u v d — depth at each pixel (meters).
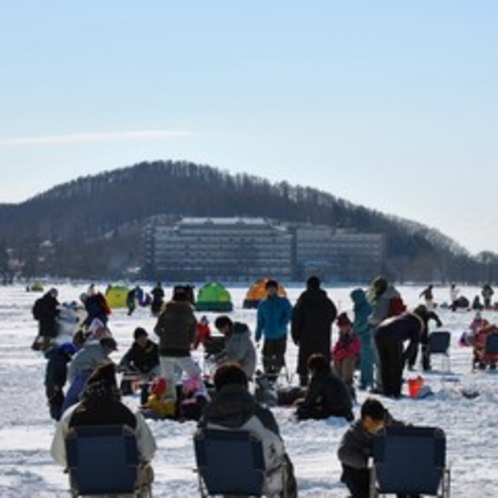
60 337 54.19
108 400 15.66
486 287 111.62
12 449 23.62
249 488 15.15
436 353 43.69
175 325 29.14
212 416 15.48
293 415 27.23
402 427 15.27
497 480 19.88
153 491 18.70
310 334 34.28
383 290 36.16
